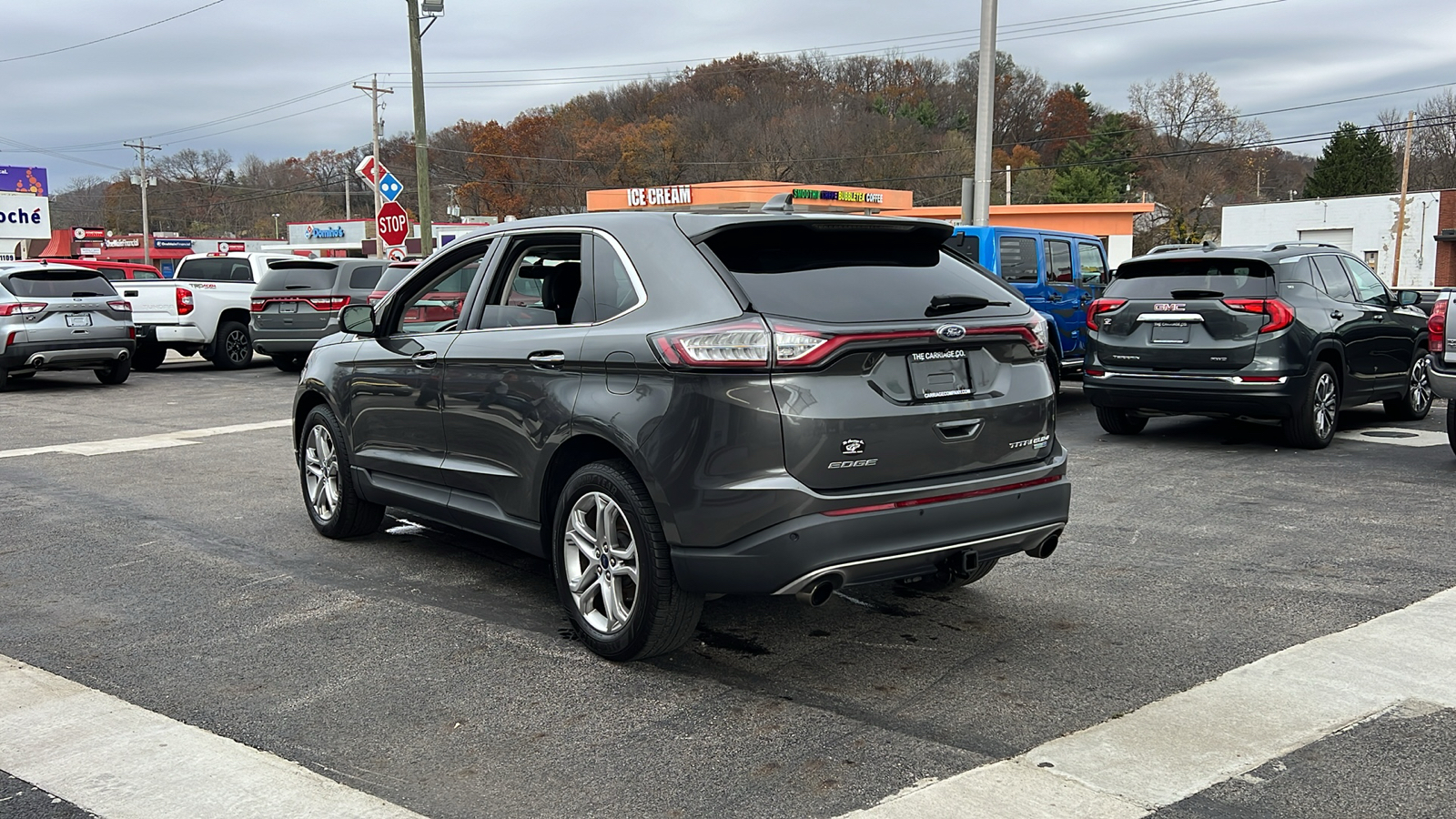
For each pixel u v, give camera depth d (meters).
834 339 3.76
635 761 3.39
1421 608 4.79
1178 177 77.88
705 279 3.97
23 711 3.81
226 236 91.12
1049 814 2.99
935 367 4.02
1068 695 3.87
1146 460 8.66
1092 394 9.63
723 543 3.82
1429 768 3.26
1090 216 43.94
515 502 4.70
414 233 63.88
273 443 10.01
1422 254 50.62
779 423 3.71
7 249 34.53
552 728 3.65
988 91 14.87
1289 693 3.86
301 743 3.54
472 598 5.17
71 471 8.55
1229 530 6.31
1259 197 84.44
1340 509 6.82
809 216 4.07
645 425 3.96
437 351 5.09
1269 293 8.78
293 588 5.35
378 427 5.64
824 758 3.39
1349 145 74.44
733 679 4.09
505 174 76.38
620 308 4.22
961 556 4.05
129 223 92.69
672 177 70.75
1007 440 4.19
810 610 4.89
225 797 3.15
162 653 4.42
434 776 3.30
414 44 24.27
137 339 17.88
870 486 3.86
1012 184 76.94
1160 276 9.38
